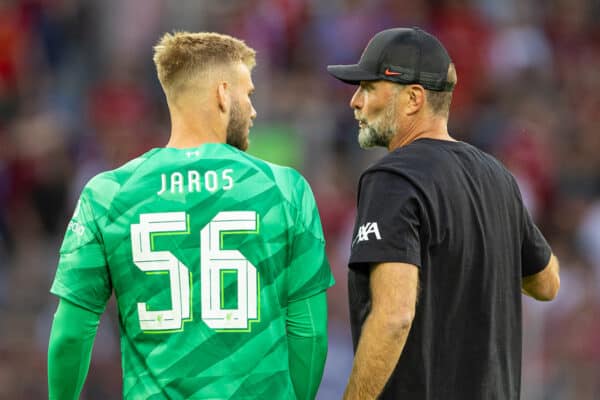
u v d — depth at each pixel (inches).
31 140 1565.0
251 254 498.0
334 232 1444.4
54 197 1534.2
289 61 1733.5
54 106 1686.8
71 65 1749.5
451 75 536.4
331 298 1320.1
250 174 506.0
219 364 492.1
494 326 525.0
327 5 1793.8
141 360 500.1
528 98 1754.4
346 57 1739.7
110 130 1606.8
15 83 1711.4
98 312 509.4
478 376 517.3
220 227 498.0
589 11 1942.7
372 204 506.9
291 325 511.2
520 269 550.6
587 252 1482.5
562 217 1519.4
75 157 1593.3
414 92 530.0
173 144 519.5
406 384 508.7
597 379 1216.8
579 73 1866.4
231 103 522.6
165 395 493.0
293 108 1611.7
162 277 496.4
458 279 514.3
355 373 499.8
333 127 1579.7
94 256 502.0
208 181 502.3
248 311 495.8
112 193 502.9
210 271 495.8
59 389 515.2
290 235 505.7
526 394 1199.6
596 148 1679.4
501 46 1811.0
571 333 1249.4
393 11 1798.7
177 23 1748.3
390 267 494.9
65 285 502.3
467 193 519.8
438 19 1804.9
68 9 1772.9
